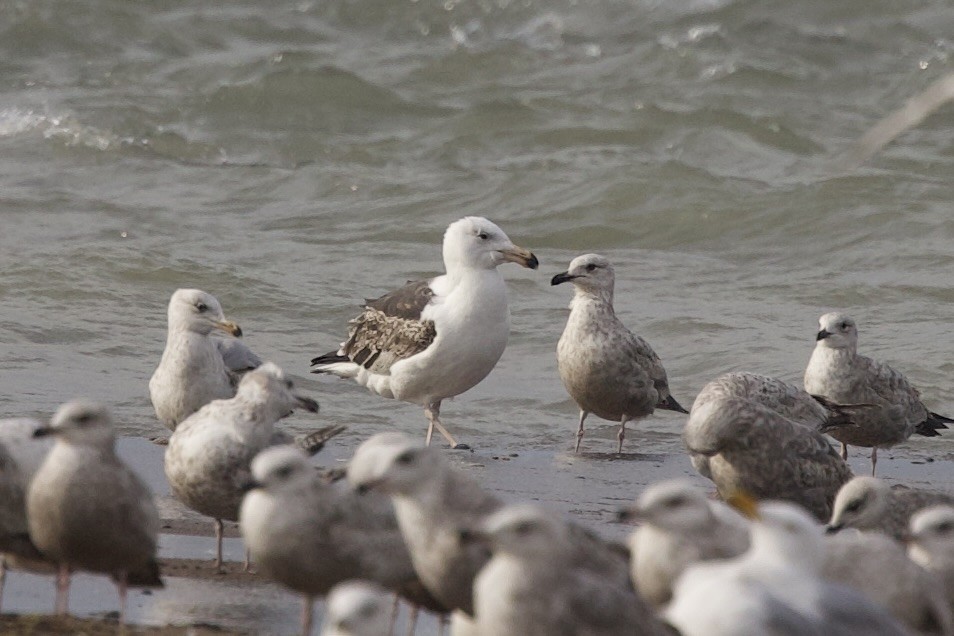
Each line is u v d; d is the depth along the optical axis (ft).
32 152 96.43
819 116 103.86
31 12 124.36
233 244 77.10
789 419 40.96
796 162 93.97
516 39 123.34
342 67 112.57
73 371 56.29
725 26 122.11
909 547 31.30
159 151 97.91
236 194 88.99
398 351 49.52
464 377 49.24
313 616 31.24
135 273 69.56
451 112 106.32
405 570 28.76
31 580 33.58
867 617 23.34
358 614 23.82
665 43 118.11
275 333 63.05
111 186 90.02
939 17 121.39
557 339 63.26
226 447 33.73
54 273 68.54
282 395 34.91
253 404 34.58
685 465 47.39
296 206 86.22
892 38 118.83
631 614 23.58
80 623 29.73
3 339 59.93
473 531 23.98
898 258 76.13
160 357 59.21
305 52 118.42
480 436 51.34
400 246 77.46
